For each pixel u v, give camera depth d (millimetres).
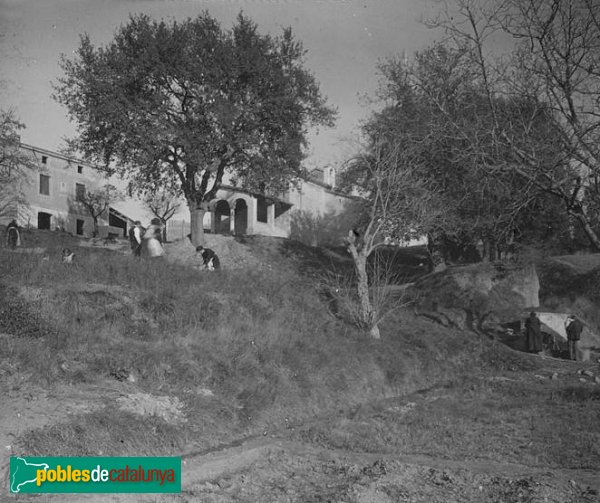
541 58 10125
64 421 6738
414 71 12086
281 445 7945
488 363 16891
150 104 28031
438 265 31781
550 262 28516
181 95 29391
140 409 7625
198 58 27906
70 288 11531
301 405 10203
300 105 29531
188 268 15883
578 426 9375
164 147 28359
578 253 31312
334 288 17922
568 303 26484
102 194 49688
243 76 28938
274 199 41656
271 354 11070
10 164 38031
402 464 6836
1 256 12961
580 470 6980
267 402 9469
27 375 7777
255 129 29969
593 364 17844
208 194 29859
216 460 6945
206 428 8031
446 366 15773
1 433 6242
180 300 12508
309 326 14273
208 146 28141
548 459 7445
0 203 40031
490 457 7570
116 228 53812
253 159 29438
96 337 9672
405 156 18547
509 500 5586
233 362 10219
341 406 11078
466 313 22625
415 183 18297
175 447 7316
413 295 23922
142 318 11180
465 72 10617
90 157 30312
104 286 12344
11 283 11125
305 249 32375
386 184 19531
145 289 12844
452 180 17031
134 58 28047
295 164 30781
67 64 27922
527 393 12891
